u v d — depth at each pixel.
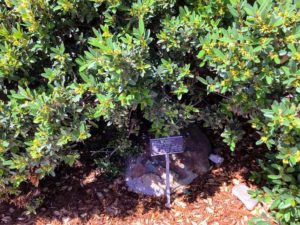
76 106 2.77
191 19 2.67
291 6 2.36
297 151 2.58
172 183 3.32
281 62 2.56
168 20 2.72
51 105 2.64
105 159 3.40
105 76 2.71
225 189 3.31
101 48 2.42
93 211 3.22
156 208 3.20
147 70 2.62
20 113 2.78
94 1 2.72
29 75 3.01
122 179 3.41
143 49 2.54
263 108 2.70
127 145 3.26
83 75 2.68
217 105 3.19
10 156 2.97
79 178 3.47
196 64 2.99
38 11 2.71
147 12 2.70
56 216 3.21
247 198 3.18
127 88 2.57
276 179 3.05
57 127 2.77
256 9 2.32
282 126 2.57
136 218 3.14
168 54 2.91
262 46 2.36
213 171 3.46
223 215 3.11
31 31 2.73
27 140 2.90
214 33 2.60
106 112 2.69
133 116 3.28
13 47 2.74
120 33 2.80
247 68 2.48
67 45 3.02
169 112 2.85
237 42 2.46
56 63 2.84
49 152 2.79
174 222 3.09
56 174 3.52
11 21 2.90
